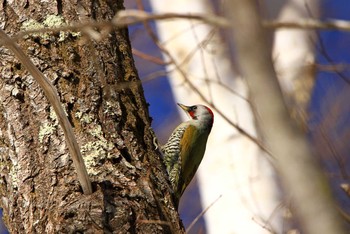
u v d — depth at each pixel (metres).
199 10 17.08
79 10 9.66
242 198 14.85
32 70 8.10
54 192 8.34
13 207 8.53
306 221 4.65
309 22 5.77
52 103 8.16
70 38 9.41
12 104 8.92
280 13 17.28
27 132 8.77
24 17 9.46
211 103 10.67
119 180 8.52
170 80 16.39
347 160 12.25
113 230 8.08
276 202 14.87
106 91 8.87
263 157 15.24
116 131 9.04
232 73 15.98
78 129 8.86
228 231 15.26
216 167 15.71
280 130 4.79
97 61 9.16
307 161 4.72
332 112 12.65
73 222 8.04
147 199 8.53
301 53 15.91
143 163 9.02
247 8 4.96
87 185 8.27
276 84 4.86
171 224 8.74
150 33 10.59
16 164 8.66
